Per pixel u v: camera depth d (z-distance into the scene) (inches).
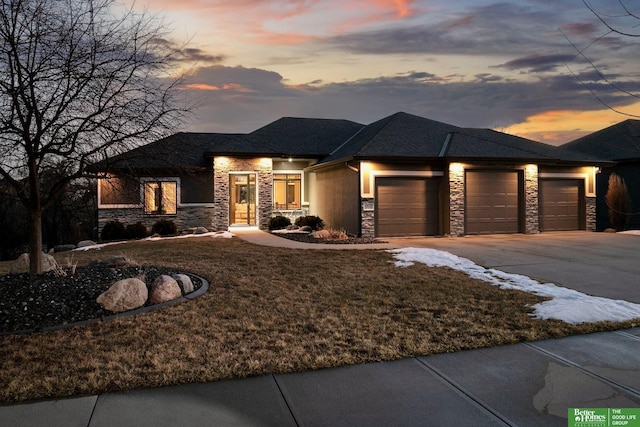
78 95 298.0
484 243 621.9
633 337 234.8
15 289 285.9
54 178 339.0
